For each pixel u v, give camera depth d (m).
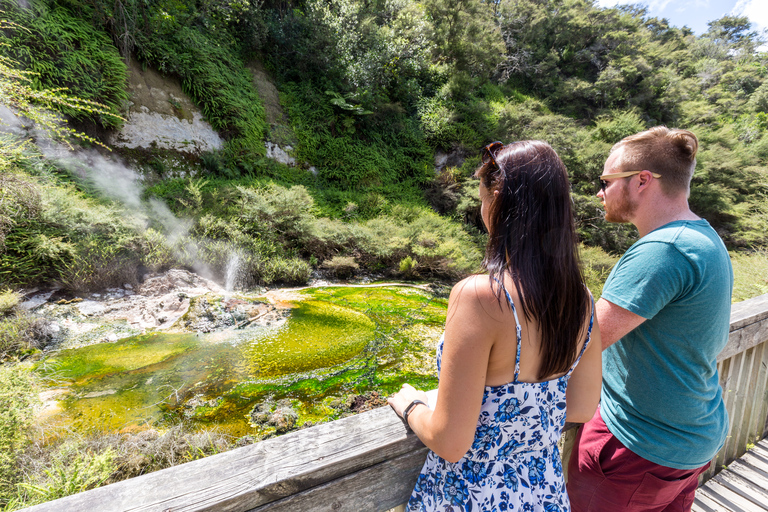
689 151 0.94
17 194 4.91
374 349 4.76
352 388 3.86
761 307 1.75
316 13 12.44
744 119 24.09
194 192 7.59
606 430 1.08
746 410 1.95
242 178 9.92
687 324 0.89
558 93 22.19
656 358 0.95
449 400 0.65
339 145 12.23
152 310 5.21
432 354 4.72
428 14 16.61
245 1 10.77
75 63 7.32
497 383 0.69
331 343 4.83
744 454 2.01
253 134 10.55
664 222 0.99
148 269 6.05
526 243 0.65
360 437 0.85
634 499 1.04
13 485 2.09
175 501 0.66
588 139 14.20
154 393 3.56
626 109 20.86
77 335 4.50
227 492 0.68
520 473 0.73
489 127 14.66
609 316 0.93
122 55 8.45
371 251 8.61
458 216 12.12
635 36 29.14
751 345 1.71
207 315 5.12
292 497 0.75
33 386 2.72
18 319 4.25
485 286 0.64
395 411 0.94
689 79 27.66
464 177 12.78
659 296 0.87
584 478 1.15
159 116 8.90
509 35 22.97
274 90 12.06
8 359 3.86
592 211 11.95
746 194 15.30
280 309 5.80
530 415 0.70
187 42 9.66
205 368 4.04
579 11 29.09
